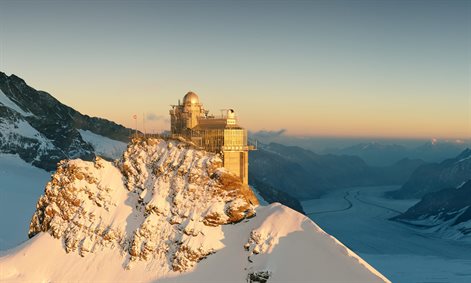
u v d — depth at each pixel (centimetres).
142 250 10756
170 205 11388
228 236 10500
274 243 9731
